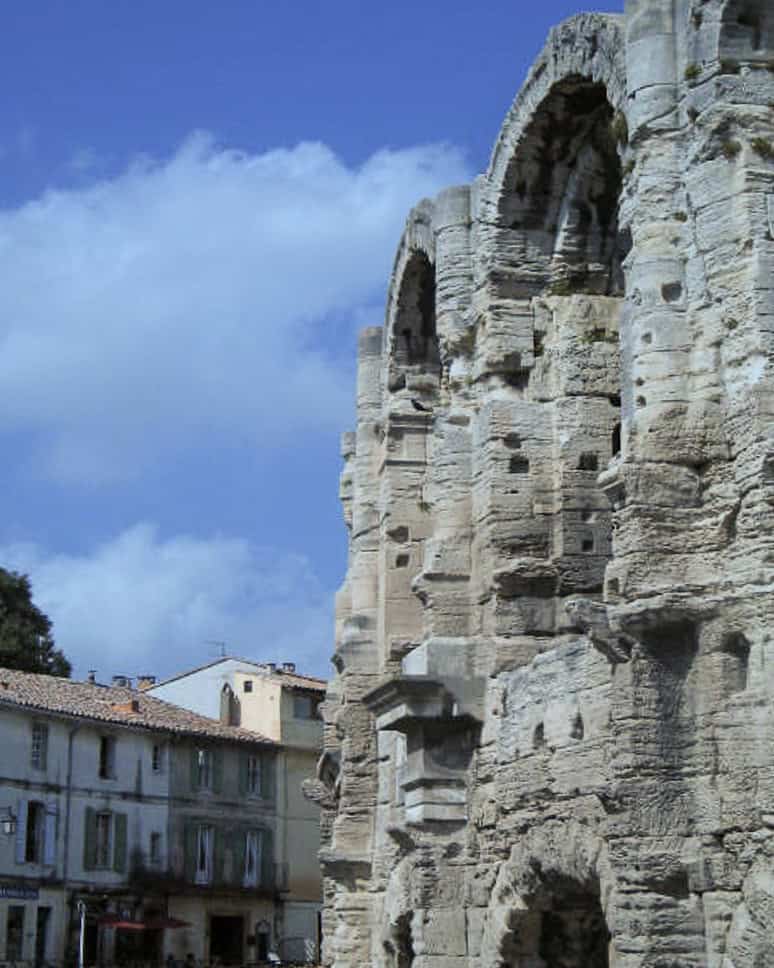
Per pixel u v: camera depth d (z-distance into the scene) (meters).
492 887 34.78
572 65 33.81
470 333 38.09
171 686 101.00
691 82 28.91
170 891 88.94
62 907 83.69
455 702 35.72
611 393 36.03
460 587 36.97
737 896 26.19
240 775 94.44
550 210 37.25
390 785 41.56
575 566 35.38
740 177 27.95
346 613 48.19
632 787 27.20
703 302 28.28
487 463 36.12
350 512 49.66
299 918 96.19
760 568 26.44
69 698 88.19
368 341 48.03
